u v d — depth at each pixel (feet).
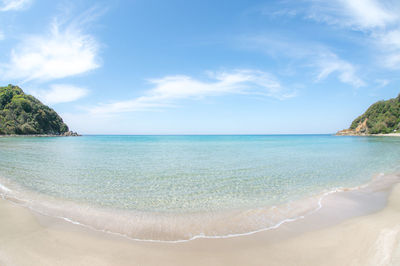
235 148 140.05
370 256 15.53
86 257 16.06
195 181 43.75
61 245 17.85
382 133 388.16
